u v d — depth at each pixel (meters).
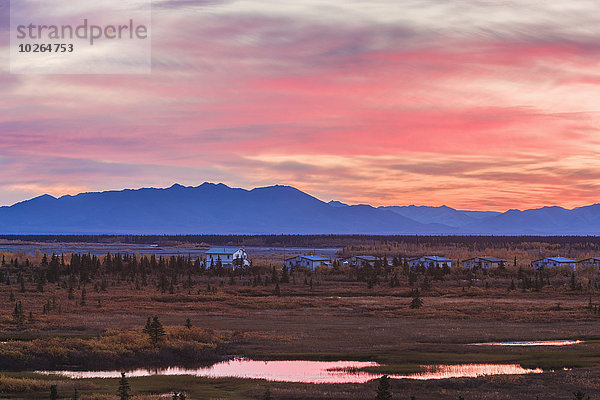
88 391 44.31
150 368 56.69
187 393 45.16
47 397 42.03
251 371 54.84
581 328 80.25
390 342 68.44
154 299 114.62
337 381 50.38
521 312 97.25
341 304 111.81
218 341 67.75
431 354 61.38
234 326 81.25
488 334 73.94
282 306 109.31
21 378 48.75
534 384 47.16
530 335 73.44
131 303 106.44
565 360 58.00
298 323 85.25
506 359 58.75
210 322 85.50
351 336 72.50
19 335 68.06
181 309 101.19
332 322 86.62
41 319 79.06
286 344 67.06
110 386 47.16
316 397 43.09
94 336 68.81
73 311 92.19
